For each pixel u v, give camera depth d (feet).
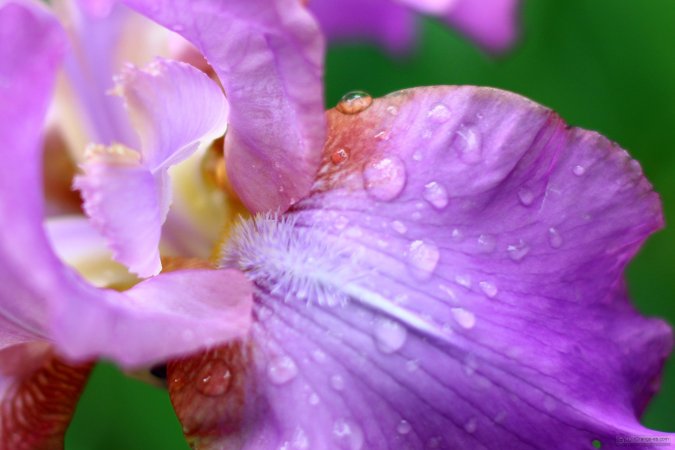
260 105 0.88
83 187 0.85
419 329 0.87
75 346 0.80
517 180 0.88
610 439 0.87
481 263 0.88
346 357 0.87
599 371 0.88
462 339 0.87
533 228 0.88
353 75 1.22
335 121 0.91
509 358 0.87
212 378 0.87
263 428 0.87
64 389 0.92
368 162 0.90
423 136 0.89
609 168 0.89
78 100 0.93
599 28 1.19
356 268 0.89
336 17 1.19
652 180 1.19
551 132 0.89
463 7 1.14
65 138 0.93
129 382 1.13
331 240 0.89
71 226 0.93
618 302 0.90
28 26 0.80
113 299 0.83
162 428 1.13
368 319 0.88
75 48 0.92
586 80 1.19
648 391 0.90
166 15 0.87
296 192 0.90
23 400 0.92
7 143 0.79
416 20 1.20
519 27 1.17
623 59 1.19
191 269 0.89
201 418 0.87
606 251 0.89
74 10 0.92
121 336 0.82
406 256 0.88
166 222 0.93
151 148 0.87
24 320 0.85
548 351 0.87
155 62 0.87
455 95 0.89
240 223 0.93
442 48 1.20
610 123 1.19
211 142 0.94
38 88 0.80
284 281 0.89
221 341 0.87
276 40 0.86
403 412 0.86
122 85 0.86
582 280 0.89
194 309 0.87
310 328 0.88
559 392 0.87
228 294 0.88
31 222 0.79
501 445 0.86
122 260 0.86
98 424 1.13
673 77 1.19
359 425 0.86
